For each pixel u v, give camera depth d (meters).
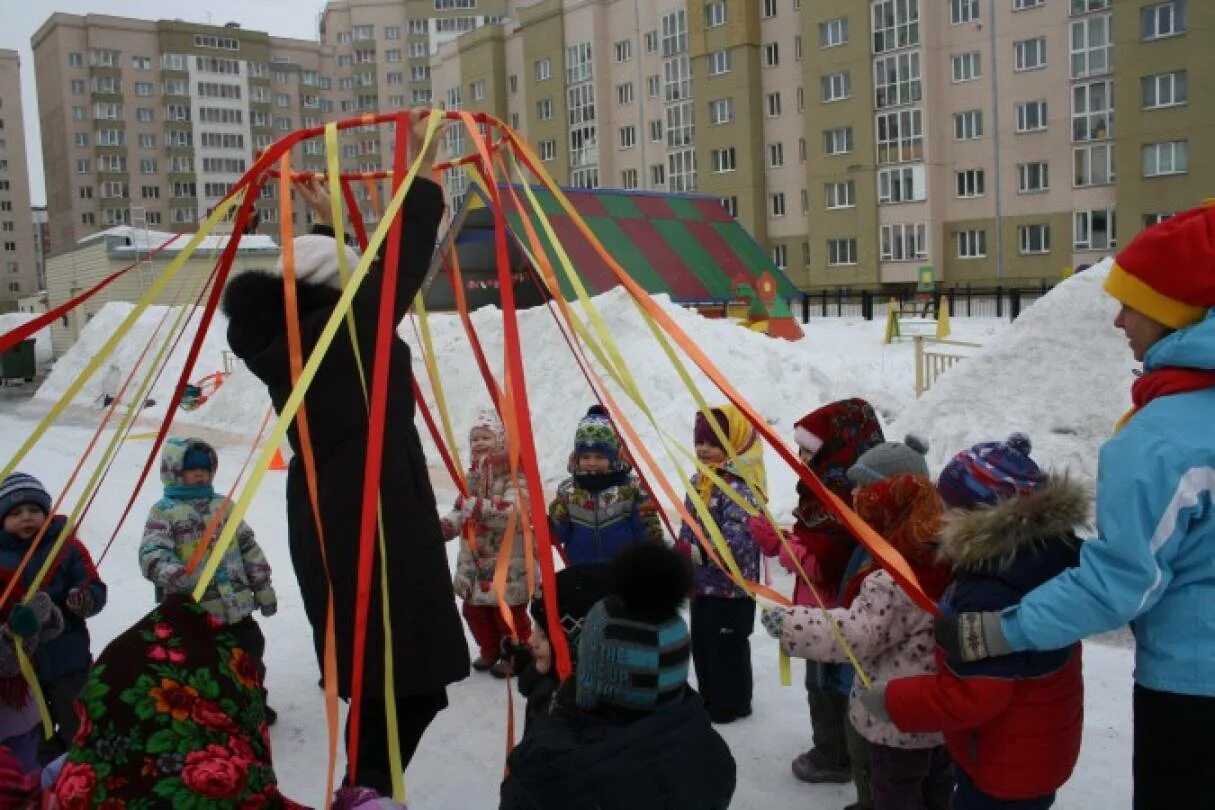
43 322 2.50
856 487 3.19
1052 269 35.59
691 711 2.40
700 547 4.24
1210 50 31.09
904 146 38.16
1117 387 7.11
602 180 50.69
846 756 3.86
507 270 2.36
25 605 3.23
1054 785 2.51
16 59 94.81
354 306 2.76
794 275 42.88
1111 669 4.82
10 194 95.12
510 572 5.03
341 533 2.75
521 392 2.28
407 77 91.19
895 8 37.72
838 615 2.87
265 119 88.44
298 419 2.40
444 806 3.82
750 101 42.72
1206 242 2.16
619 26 49.25
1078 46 34.16
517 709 4.74
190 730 1.71
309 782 4.09
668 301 11.50
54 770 2.21
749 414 2.38
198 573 4.16
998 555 2.40
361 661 2.13
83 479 11.55
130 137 83.00
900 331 22.12
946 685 2.43
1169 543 2.09
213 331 22.19
